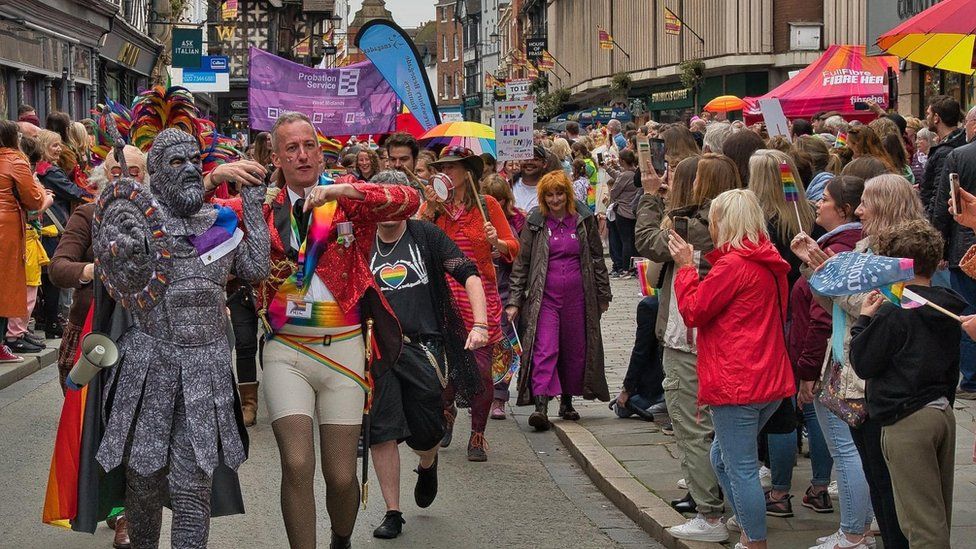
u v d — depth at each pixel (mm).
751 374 6047
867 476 5844
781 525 6969
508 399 10711
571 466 8898
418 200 5801
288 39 52375
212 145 7008
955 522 6742
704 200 7004
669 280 7094
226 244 5336
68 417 5609
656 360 9906
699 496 6770
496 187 10484
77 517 5488
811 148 9812
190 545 5242
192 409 5242
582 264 9828
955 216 5551
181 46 30484
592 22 70312
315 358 5668
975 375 10055
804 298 6527
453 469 8781
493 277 8945
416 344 6895
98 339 5164
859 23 48781
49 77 23375
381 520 7422
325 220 5621
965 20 8281
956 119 11164
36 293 13047
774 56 49875
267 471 8523
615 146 24156
